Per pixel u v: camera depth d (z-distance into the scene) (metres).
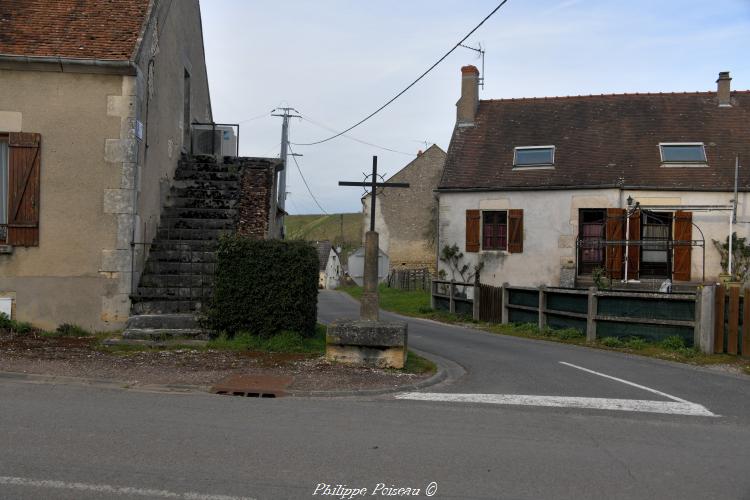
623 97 25.05
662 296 13.12
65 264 11.59
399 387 8.68
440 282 21.94
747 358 11.92
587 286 21.61
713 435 6.72
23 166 11.51
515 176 23.05
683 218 21.16
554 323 15.77
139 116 11.89
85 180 11.64
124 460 5.30
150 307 11.63
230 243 10.93
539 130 24.64
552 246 22.11
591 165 22.52
